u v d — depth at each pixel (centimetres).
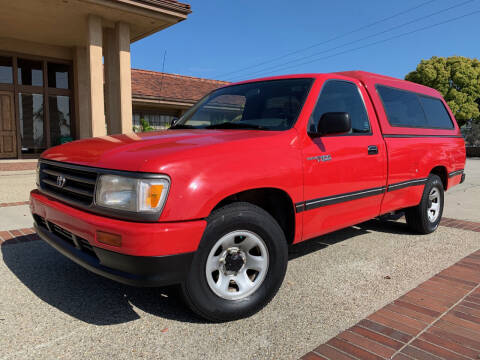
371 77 423
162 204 225
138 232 218
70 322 261
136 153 245
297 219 303
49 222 291
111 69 1216
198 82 2097
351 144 347
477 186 1002
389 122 411
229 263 262
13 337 241
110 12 1038
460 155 550
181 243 227
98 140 310
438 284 328
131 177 227
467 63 3234
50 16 1057
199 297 247
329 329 254
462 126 3353
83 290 313
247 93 375
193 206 232
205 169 241
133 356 222
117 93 1181
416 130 454
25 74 1291
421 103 496
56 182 290
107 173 239
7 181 944
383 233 501
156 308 284
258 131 311
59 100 1370
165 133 323
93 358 220
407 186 430
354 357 221
